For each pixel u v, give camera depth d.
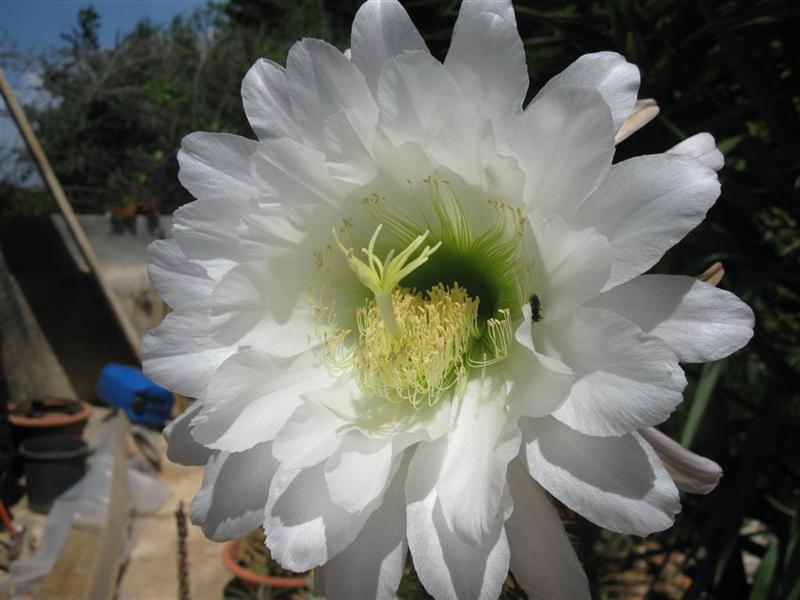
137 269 2.33
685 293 0.30
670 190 0.29
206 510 0.35
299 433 0.36
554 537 0.30
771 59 0.62
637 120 0.34
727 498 0.56
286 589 1.23
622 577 0.90
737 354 0.75
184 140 0.38
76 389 2.28
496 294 0.42
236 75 3.40
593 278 0.30
